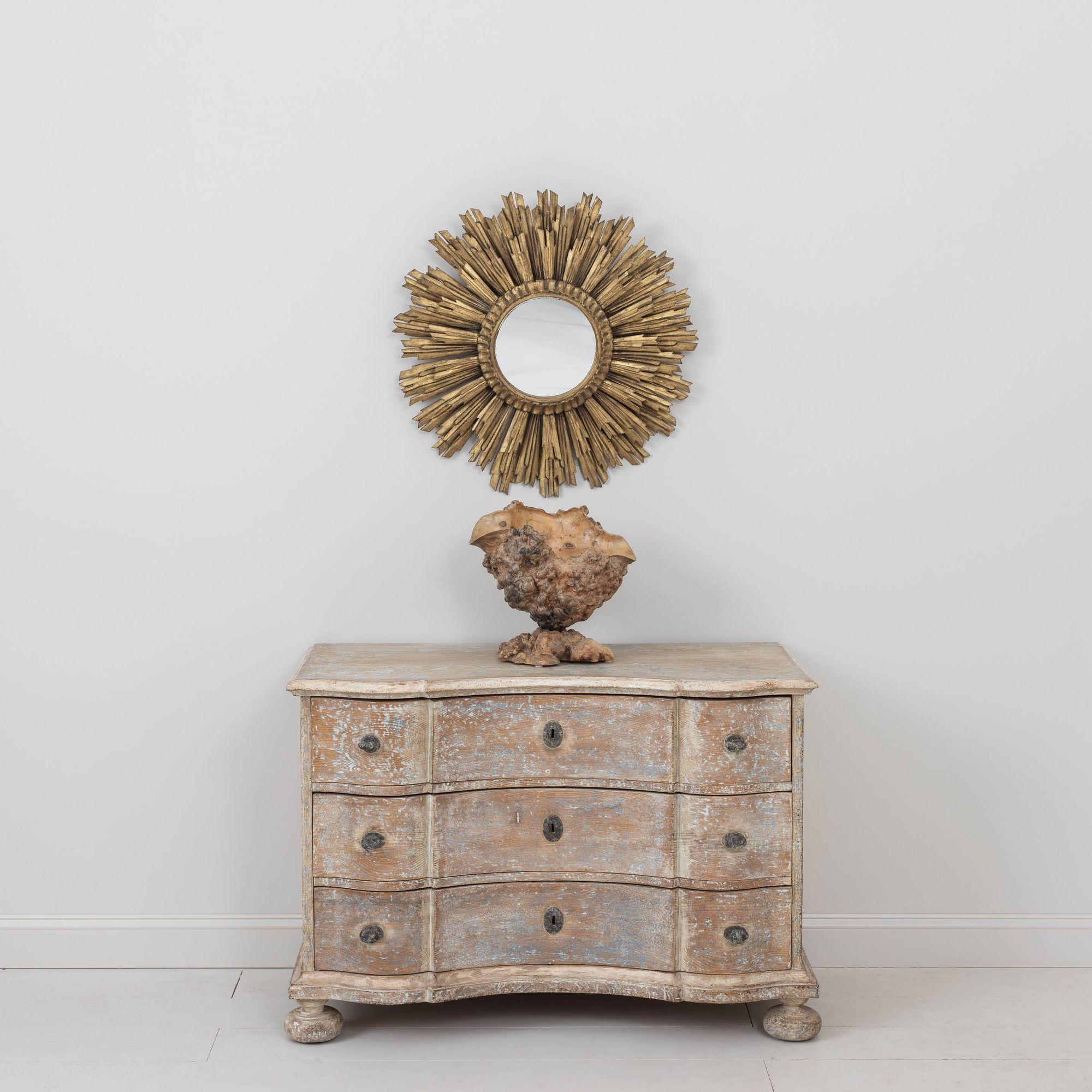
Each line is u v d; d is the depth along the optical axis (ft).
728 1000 7.70
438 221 8.82
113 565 8.91
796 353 8.90
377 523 8.96
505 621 9.04
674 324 8.79
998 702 9.11
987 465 8.96
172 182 8.73
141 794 9.05
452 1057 7.79
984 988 8.80
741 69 8.77
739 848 7.66
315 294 8.82
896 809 9.16
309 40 8.71
